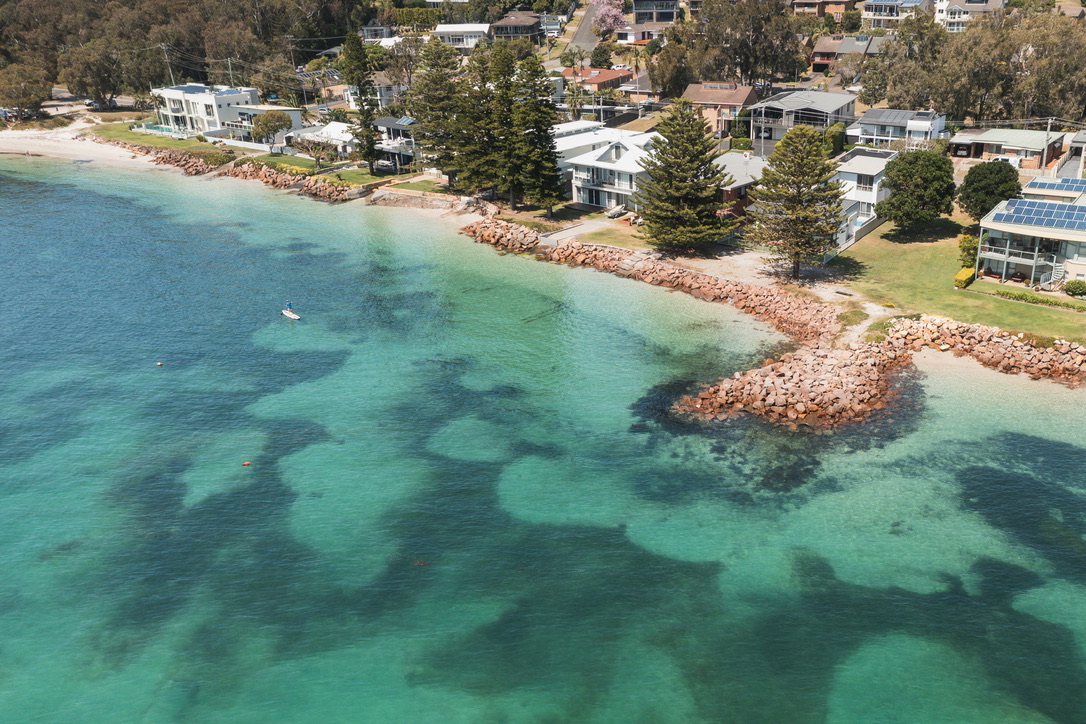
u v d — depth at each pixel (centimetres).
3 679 4359
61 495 5944
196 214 13400
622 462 6144
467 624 4659
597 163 11300
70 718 4128
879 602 4716
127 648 4556
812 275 9088
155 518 5669
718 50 16538
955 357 7294
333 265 10712
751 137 14412
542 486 5897
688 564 5072
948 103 13150
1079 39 12469
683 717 4041
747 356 7606
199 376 7725
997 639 4438
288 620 4731
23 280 10338
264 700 4200
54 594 4966
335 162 15538
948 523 5309
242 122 18050
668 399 6988
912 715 4019
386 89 18888
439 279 10038
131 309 9369
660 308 8781
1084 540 5106
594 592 4872
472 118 11831
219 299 9625
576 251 10331
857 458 6019
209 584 5028
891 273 8962
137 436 6706
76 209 13750
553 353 7938
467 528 5472
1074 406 6481
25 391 7475
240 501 5828
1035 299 7956
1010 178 9019
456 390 7331
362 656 4466
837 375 6906
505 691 4219
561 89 17888
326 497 5850
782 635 4516
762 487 5772
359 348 8231
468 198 12888
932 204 9431
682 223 9794
